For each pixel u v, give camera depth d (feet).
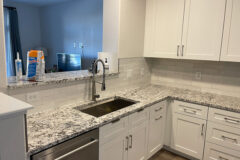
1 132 2.72
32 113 5.33
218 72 8.23
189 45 7.81
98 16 13.47
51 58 18.80
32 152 3.50
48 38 18.75
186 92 8.55
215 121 6.91
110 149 5.46
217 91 8.34
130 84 8.93
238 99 7.50
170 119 8.17
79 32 15.15
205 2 7.22
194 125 7.48
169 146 8.38
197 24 7.50
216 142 7.01
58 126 4.57
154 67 10.20
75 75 6.77
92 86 6.75
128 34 8.17
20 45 17.88
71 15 15.62
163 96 7.80
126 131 5.98
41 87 5.44
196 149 7.57
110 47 8.10
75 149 4.33
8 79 5.48
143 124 6.79
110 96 7.57
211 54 7.32
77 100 6.55
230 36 6.82
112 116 5.36
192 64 8.91
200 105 7.20
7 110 2.75
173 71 9.55
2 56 4.55
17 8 17.71
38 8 19.26
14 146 2.89
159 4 8.43
